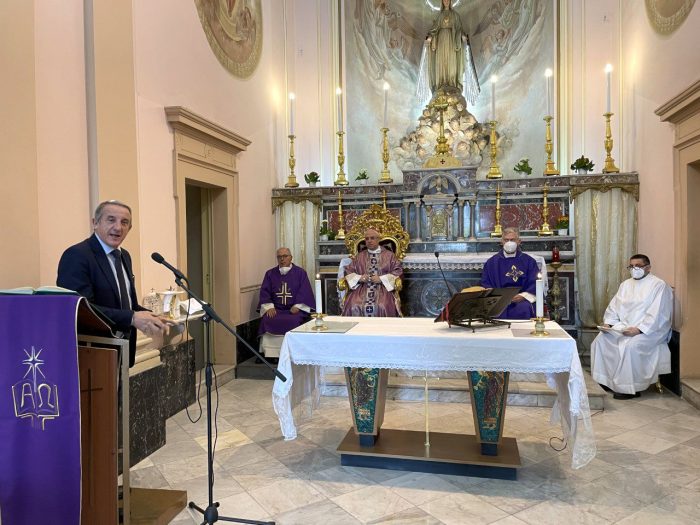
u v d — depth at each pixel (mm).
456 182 6609
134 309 2920
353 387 3496
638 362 4875
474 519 2732
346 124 8047
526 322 3621
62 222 3223
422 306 6234
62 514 2074
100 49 3516
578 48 7285
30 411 2082
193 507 2805
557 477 3232
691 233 4836
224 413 4680
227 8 5953
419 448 3467
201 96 5344
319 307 3502
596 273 6320
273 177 7375
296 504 2941
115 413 2250
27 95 2867
